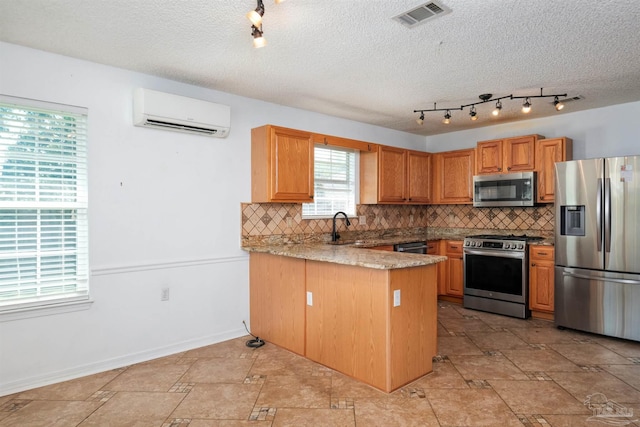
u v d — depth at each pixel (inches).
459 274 199.0
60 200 113.0
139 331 125.2
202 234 139.6
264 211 157.1
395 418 89.9
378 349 104.6
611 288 143.3
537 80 132.9
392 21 91.0
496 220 206.5
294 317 131.3
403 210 221.3
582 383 107.3
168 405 96.3
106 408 95.0
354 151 191.8
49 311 109.0
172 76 128.5
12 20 90.5
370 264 102.0
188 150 136.1
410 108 168.7
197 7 84.8
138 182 125.0
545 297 167.9
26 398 100.0
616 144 164.9
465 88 141.3
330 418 90.0
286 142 148.5
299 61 115.7
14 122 105.9
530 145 178.5
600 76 128.6
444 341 142.5
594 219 147.1
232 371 116.6
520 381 108.8
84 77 114.8
